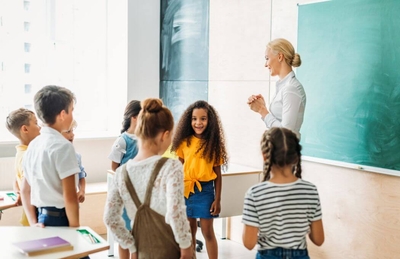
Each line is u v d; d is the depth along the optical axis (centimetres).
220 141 343
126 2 531
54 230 229
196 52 504
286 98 331
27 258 194
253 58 434
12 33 495
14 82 499
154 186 209
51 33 519
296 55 336
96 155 517
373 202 333
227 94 466
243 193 400
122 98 543
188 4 512
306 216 215
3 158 457
